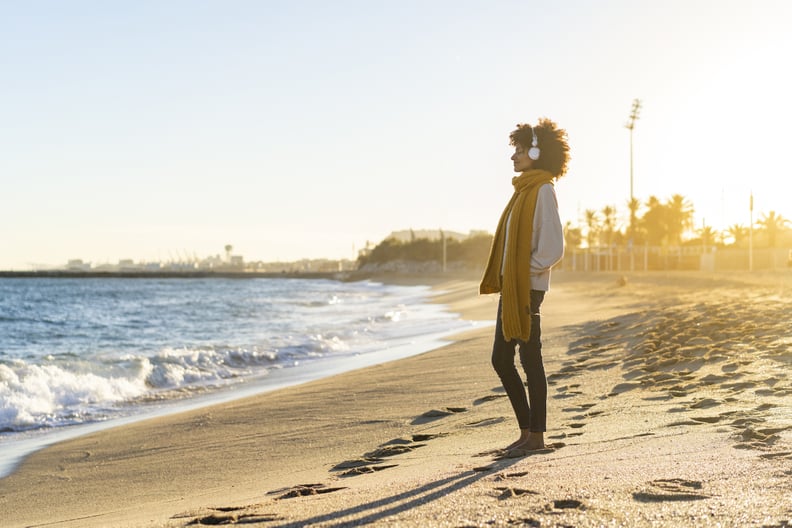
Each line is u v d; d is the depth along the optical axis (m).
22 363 12.78
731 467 2.99
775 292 21.16
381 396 8.80
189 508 4.12
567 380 7.95
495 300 39.28
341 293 77.75
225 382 12.56
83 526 4.14
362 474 4.38
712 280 37.66
